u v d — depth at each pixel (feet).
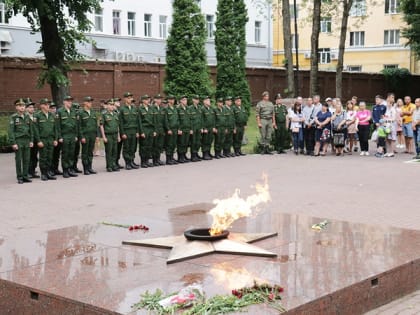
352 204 36.24
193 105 60.49
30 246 22.72
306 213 33.53
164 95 75.00
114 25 121.29
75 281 18.28
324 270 19.15
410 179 46.62
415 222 31.14
